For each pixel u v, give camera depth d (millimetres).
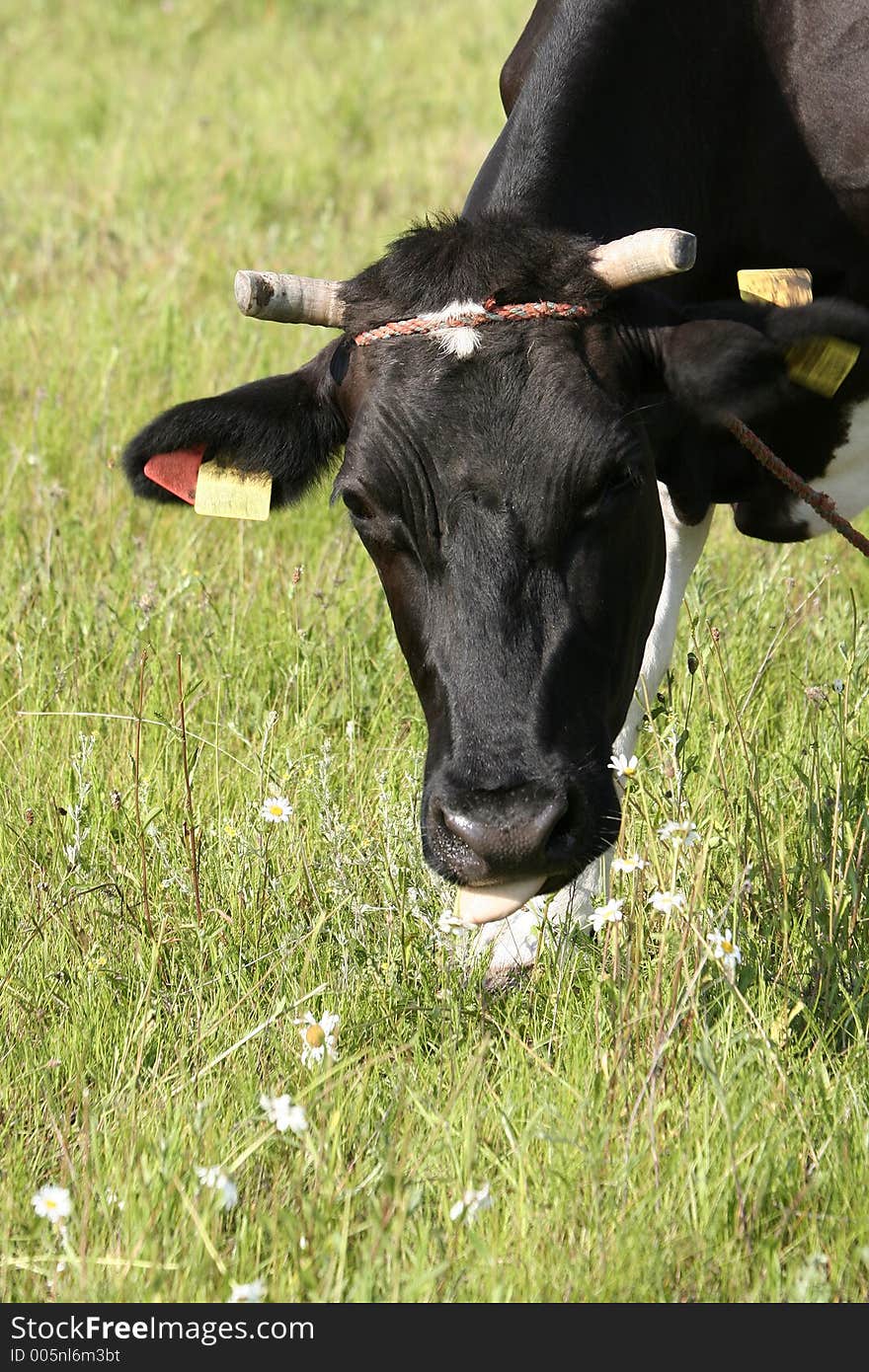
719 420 5445
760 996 5273
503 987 5859
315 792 6422
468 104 17156
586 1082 4938
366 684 7742
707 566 8594
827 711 6828
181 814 6637
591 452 4988
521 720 4840
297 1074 5207
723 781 5879
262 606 8391
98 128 16938
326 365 5637
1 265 13188
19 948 5816
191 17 20641
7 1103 5117
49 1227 4629
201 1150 4734
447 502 5000
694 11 6367
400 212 14391
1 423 10367
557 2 7016
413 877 6043
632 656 5387
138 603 8047
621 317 5312
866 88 6355
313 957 5676
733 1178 4586
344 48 19344
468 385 5062
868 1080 5043
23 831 6504
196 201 14164
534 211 5859
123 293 11930
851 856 5602
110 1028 5523
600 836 4953
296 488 5883
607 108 6160
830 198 6539
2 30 20859
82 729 7340
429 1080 5152
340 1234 4320
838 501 7016
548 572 4980
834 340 5137
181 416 5672
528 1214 4516
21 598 8219
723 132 6539
